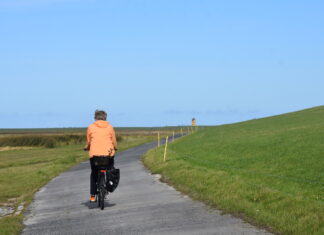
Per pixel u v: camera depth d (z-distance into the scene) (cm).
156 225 964
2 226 1026
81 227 1001
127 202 1306
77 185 1905
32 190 1850
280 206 1028
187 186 1519
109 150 1155
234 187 1327
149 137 9425
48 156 5072
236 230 873
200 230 891
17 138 7819
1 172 3086
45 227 1032
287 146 2403
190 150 3108
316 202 1023
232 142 3291
